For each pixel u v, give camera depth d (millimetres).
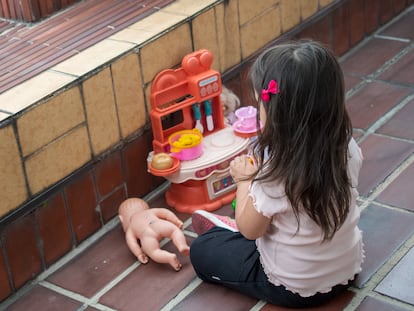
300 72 1432
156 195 2229
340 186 1527
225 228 1853
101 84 1972
